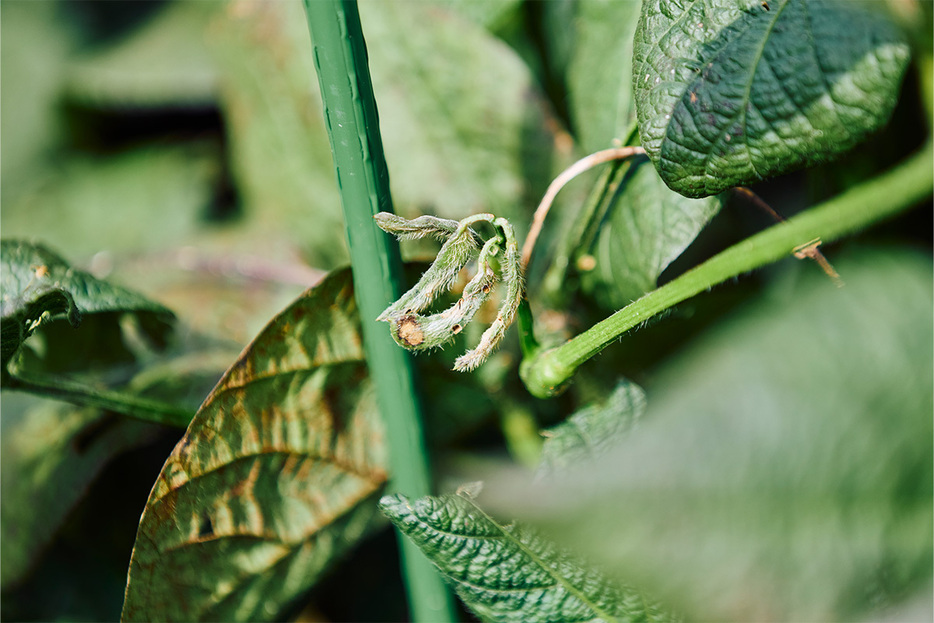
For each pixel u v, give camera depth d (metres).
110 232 0.62
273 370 0.40
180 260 0.53
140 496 0.49
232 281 0.52
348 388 0.41
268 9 0.50
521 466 0.45
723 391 0.31
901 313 0.31
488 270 0.36
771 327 0.32
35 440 0.47
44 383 0.40
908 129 0.38
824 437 0.31
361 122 0.37
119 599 0.49
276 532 0.41
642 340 0.42
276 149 0.51
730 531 0.31
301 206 0.51
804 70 0.35
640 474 0.31
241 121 0.52
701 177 0.35
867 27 0.35
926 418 0.31
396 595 0.49
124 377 0.46
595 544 0.31
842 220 0.34
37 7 0.78
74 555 0.49
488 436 0.46
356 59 0.37
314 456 0.41
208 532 0.40
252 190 0.54
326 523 0.42
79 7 0.79
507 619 0.37
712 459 0.31
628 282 0.40
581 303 0.43
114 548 0.49
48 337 0.43
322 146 0.49
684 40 0.36
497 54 0.46
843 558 0.31
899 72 0.34
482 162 0.47
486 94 0.46
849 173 0.39
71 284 0.40
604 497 0.31
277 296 0.51
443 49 0.47
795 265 0.40
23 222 0.64
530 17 0.48
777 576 0.31
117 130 0.72
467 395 0.44
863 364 0.31
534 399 0.45
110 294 0.41
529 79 0.46
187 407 0.44
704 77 0.35
